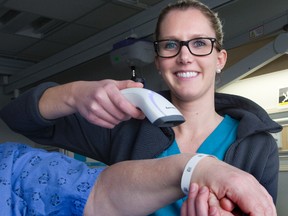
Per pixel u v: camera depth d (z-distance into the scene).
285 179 2.30
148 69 3.72
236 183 0.39
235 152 0.97
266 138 1.00
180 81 1.02
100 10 3.38
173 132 1.04
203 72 1.02
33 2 3.18
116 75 4.17
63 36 4.10
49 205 0.50
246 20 2.82
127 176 0.51
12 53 4.76
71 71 4.83
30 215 0.50
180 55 1.00
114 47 2.92
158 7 2.82
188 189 0.43
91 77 4.56
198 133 1.06
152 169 0.50
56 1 3.17
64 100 0.70
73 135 1.07
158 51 1.06
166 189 0.47
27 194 0.51
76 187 0.52
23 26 3.80
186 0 1.07
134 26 3.02
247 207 0.37
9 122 0.88
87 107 0.65
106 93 0.62
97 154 1.14
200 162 0.44
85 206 0.51
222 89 2.66
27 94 0.79
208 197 0.39
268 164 0.98
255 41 2.35
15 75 4.89
